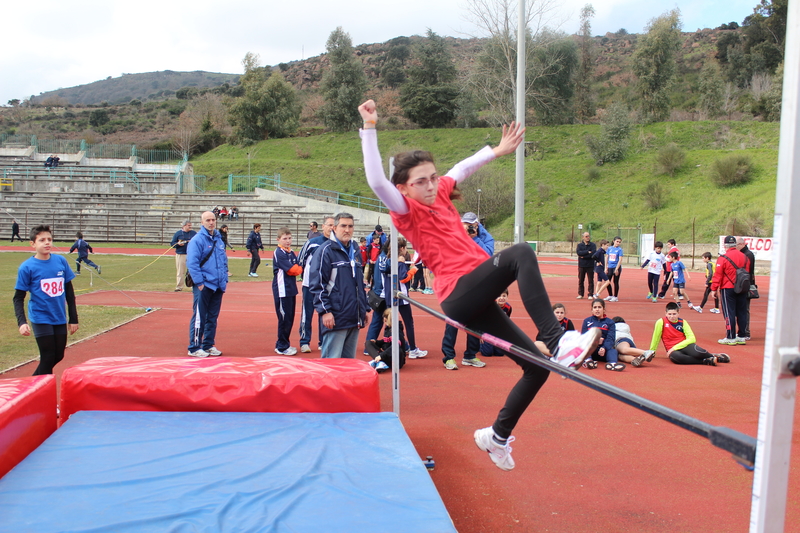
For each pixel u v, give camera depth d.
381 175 2.42
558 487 4.23
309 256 8.43
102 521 2.55
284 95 78.69
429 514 2.71
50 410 3.96
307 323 8.93
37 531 2.46
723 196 40.56
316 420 4.03
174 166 55.66
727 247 10.32
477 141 64.94
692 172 46.28
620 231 39.12
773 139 54.00
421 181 2.51
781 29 86.88
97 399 4.31
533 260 2.27
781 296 1.36
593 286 17.44
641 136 56.28
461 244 2.50
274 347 9.45
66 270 6.21
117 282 18.67
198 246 8.20
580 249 17.31
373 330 8.55
